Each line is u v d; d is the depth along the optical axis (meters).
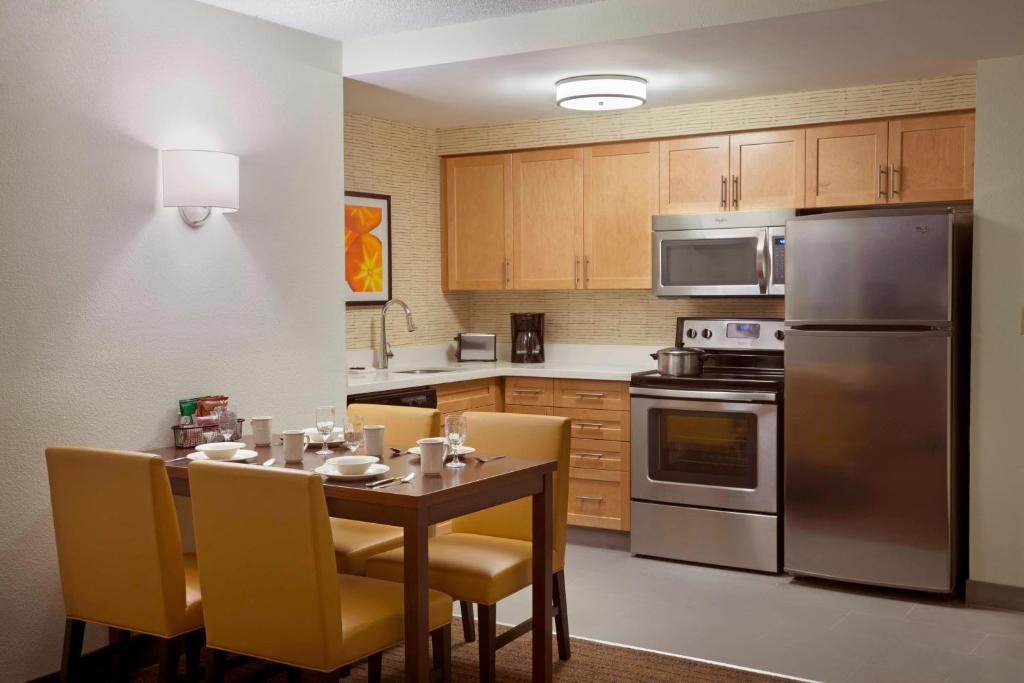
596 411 5.15
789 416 4.45
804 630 3.81
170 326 3.50
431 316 5.93
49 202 3.09
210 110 3.65
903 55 4.03
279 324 3.98
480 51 4.03
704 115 5.07
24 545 3.08
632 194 5.33
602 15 3.80
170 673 2.74
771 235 4.90
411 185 5.71
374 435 3.22
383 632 2.61
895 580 4.24
